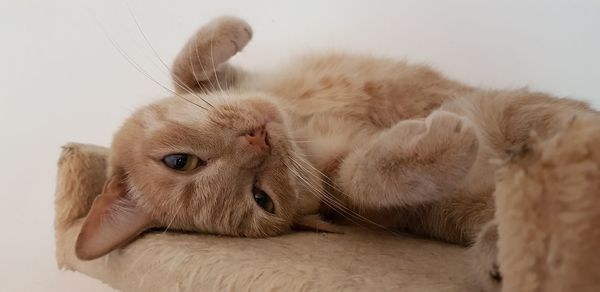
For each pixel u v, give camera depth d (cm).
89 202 33
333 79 33
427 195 23
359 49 43
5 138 44
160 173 28
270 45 47
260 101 29
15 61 44
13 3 44
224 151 27
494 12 43
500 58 44
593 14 42
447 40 45
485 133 27
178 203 28
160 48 47
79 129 46
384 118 33
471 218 25
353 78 33
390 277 20
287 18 47
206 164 28
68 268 31
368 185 24
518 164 13
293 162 28
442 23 45
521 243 13
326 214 30
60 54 45
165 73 46
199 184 28
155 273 24
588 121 13
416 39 45
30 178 45
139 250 26
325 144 30
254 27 47
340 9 46
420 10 45
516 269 13
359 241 26
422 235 28
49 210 45
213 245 25
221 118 28
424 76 34
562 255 13
